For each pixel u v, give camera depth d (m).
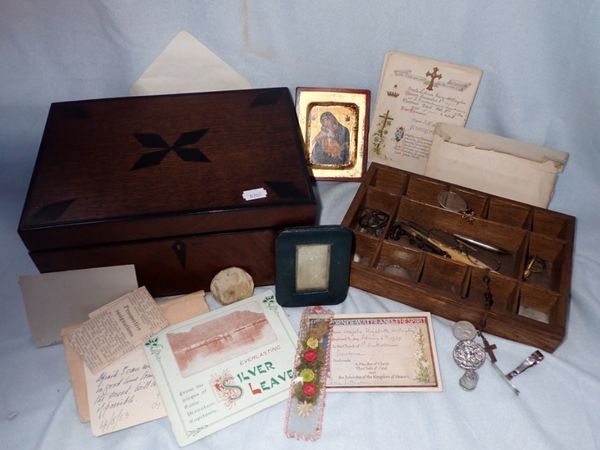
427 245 1.07
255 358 0.93
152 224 0.87
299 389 0.89
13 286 1.05
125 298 0.97
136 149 0.96
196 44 1.07
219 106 1.04
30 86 1.10
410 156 1.18
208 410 0.87
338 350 0.94
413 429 0.86
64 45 1.05
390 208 1.13
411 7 1.00
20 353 0.96
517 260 1.05
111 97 1.14
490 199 1.09
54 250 0.89
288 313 1.00
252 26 1.05
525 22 0.97
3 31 1.01
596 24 0.93
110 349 0.93
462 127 1.10
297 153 0.96
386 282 0.98
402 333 0.96
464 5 0.98
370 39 1.07
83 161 0.94
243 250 0.97
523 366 0.93
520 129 1.11
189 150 0.96
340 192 1.18
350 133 1.16
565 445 0.85
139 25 1.03
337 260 0.93
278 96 1.06
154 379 0.91
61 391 0.91
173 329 0.96
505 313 0.93
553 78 1.03
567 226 1.05
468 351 0.92
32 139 1.18
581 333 0.98
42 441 0.85
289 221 0.92
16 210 1.17
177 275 1.00
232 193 0.90
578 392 0.91
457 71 1.06
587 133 1.08
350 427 0.86
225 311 0.98
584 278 1.04
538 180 1.07
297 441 0.85
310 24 1.05
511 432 0.86
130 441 0.85
